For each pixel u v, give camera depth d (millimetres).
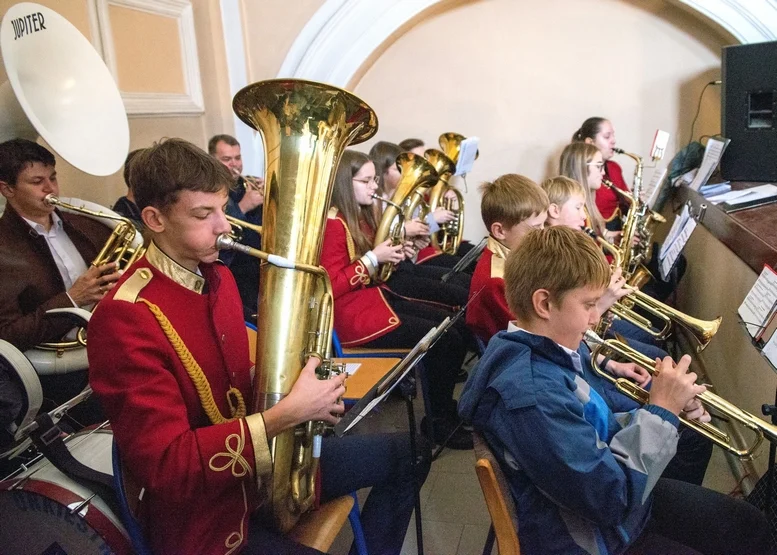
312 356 1246
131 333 1098
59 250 2094
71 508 1136
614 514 1149
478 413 1277
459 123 4398
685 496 1354
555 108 4246
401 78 4395
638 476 1172
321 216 1379
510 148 4371
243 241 2844
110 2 3000
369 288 2578
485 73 4285
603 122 3646
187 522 1149
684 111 4051
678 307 3598
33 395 1546
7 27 1931
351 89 4137
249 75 3939
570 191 2463
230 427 1126
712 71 3957
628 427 1234
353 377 2039
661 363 1307
